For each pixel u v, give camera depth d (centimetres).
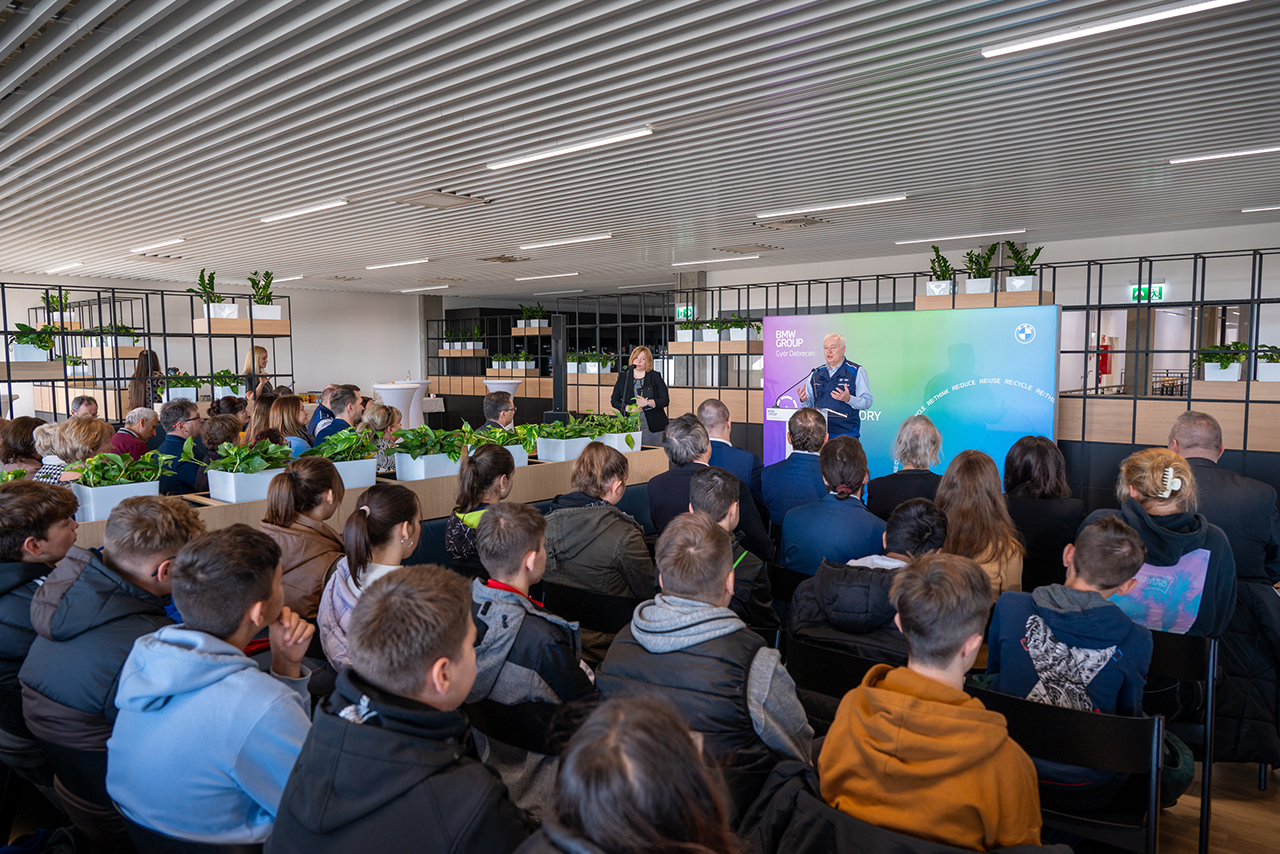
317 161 634
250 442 450
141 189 736
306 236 999
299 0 371
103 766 162
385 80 462
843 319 717
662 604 158
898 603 140
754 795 149
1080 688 176
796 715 155
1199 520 233
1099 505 649
